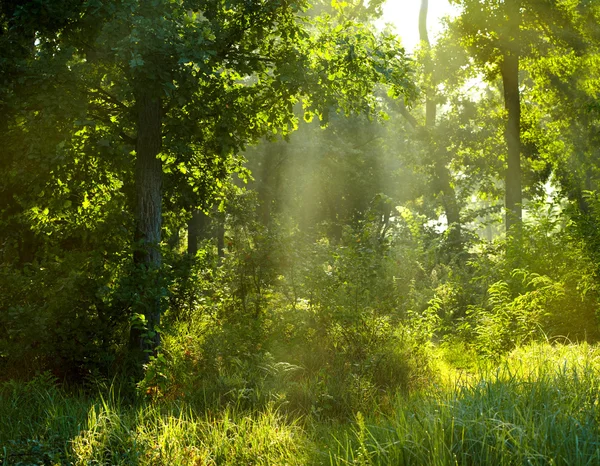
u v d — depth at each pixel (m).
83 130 9.96
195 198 12.49
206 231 28.52
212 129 11.30
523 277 12.53
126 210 11.19
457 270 17.42
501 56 23.67
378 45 10.52
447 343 12.36
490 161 26.61
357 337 10.03
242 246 12.67
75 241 11.61
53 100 8.82
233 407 7.32
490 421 4.54
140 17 8.34
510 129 23.20
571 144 26.27
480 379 5.78
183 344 10.12
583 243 11.54
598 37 22.33
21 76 9.00
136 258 9.95
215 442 5.88
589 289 10.69
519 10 21.89
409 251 16.80
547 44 22.77
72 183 10.58
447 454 4.40
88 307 9.02
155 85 8.98
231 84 11.28
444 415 4.84
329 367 9.05
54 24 9.18
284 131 11.66
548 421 4.51
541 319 10.84
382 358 8.96
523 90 27.70
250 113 10.94
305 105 10.89
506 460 4.19
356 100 11.05
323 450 5.56
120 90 9.22
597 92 24.34
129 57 8.71
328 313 10.43
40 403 6.83
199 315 12.37
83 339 8.59
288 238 12.72
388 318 10.80
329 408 7.25
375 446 4.83
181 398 7.71
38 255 9.98
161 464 5.44
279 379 8.27
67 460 5.34
